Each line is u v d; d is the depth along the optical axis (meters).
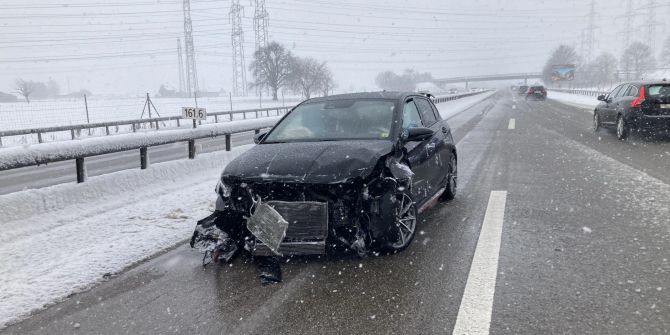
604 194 6.11
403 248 4.20
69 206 5.81
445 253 4.13
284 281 3.63
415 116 5.52
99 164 12.61
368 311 3.10
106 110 40.34
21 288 3.63
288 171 3.83
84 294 3.53
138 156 14.21
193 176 8.11
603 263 3.76
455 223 5.06
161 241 4.70
